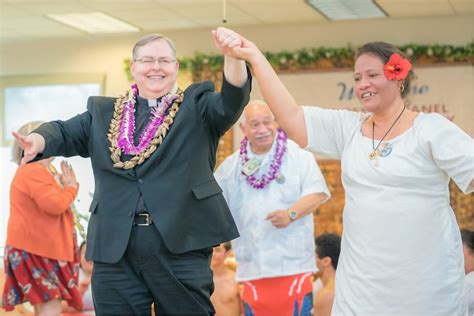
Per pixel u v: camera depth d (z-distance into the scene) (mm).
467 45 7430
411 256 2447
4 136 8883
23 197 4430
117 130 2674
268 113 3881
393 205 2455
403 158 2463
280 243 3818
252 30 8094
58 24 7789
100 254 2576
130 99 2729
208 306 2646
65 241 4551
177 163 2578
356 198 2543
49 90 8797
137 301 2594
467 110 7457
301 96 7918
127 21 7672
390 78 2504
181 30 8266
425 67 7547
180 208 2541
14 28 7992
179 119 2607
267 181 3850
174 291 2559
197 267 2594
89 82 8664
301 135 2711
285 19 7656
